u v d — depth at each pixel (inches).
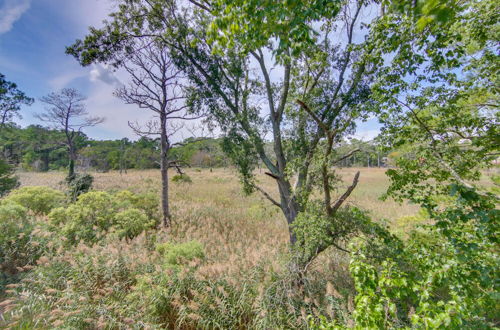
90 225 291.3
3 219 245.3
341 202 182.2
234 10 94.9
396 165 176.1
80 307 165.8
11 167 496.7
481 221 73.3
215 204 555.2
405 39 126.3
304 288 186.5
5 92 829.8
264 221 430.3
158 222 388.8
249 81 274.7
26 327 152.5
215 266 194.7
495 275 78.3
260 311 164.6
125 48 320.8
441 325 62.2
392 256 135.7
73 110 751.7
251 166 275.0
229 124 263.9
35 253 231.5
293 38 80.1
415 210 483.2
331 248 261.9
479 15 120.3
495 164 158.9
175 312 176.7
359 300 82.9
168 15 284.8
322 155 172.6
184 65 276.4
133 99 356.2
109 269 199.8
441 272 84.3
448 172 147.4
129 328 153.6
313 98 249.0
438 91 143.3
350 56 235.9
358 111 160.9
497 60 127.3
